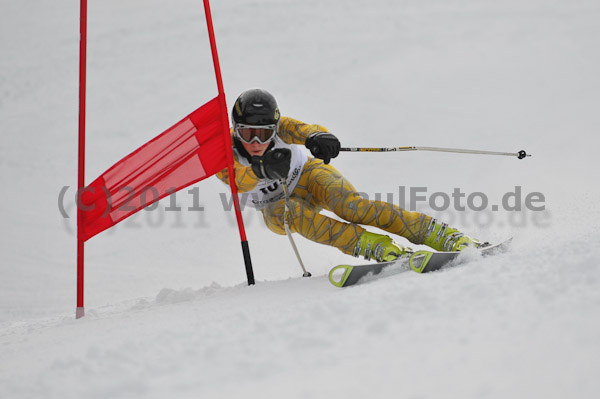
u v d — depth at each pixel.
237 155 10.92
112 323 8.45
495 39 57.59
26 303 16.53
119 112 46.44
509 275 6.39
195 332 6.30
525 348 4.39
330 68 53.09
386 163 31.20
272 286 9.66
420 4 67.25
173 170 10.70
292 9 67.19
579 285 5.57
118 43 61.34
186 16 67.19
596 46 54.00
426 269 8.42
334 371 4.55
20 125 44.28
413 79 49.56
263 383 4.52
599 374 3.85
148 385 4.80
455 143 35.25
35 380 5.41
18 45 61.97
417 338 4.93
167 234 22.97
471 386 3.98
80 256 10.42
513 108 41.31
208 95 49.22
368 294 6.74
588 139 32.38
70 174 35.16
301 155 11.21
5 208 28.64
